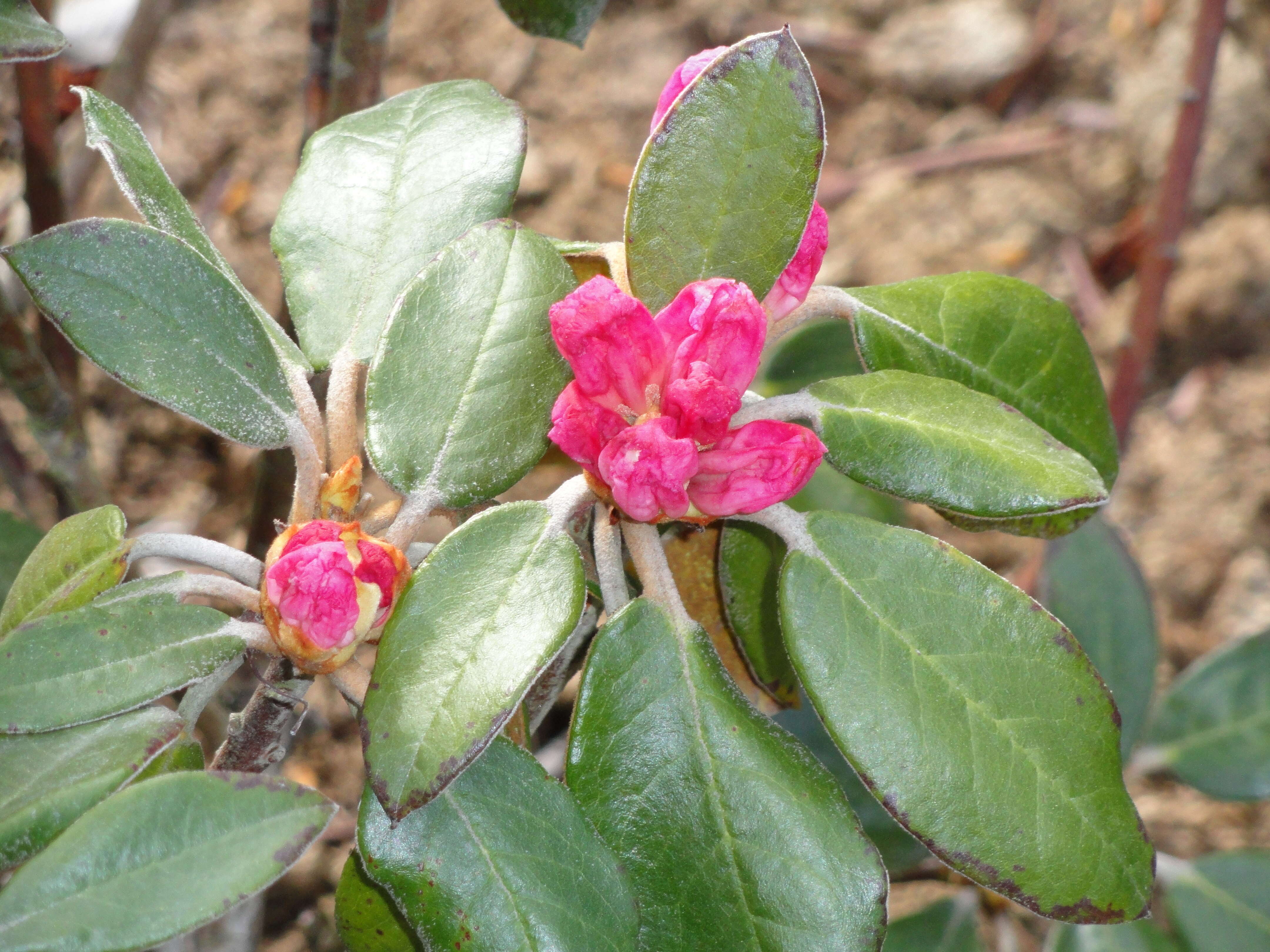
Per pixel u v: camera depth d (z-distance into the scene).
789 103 0.24
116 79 0.53
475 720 0.21
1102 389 0.30
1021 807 0.23
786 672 0.32
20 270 0.23
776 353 0.37
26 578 0.24
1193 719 0.42
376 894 0.25
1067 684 0.23
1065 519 0.29
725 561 0.30
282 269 0.27
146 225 0.23
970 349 0.28
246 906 0.40
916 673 0.23
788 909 0.23
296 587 0.21
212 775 0.20
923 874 0.41
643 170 0.24
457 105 0.28
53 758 0.22
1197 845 0.56
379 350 0.24
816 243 0.26
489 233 0.25
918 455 0.24
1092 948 0.38
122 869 0.19
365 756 0.21
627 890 0.22
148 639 0.22
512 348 0.24
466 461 0.24
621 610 0.24
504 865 0.22
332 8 0.37
